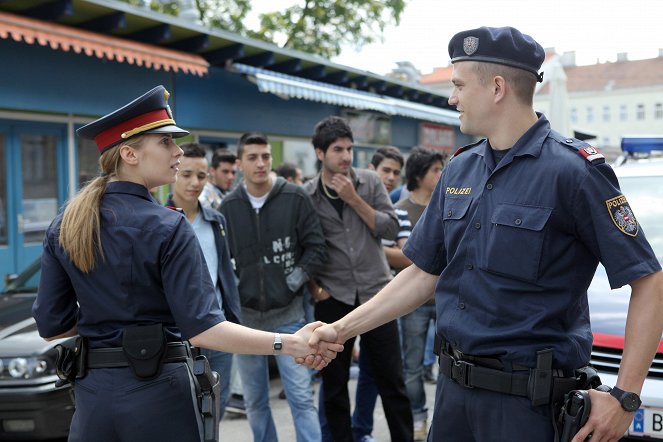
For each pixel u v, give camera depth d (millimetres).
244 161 3971
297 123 12289
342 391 3975
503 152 2281
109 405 2254
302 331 2682
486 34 2232
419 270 2578
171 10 12188
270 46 10062
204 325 2305
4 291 5523
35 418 4012
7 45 7375
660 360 3100
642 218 4207
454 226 2320
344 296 4027
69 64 8047
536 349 2125
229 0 20906
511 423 2139
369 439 4391
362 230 4074
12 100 7445
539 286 2131
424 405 4656
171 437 2273
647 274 2064
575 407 2053
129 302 2289
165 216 2338
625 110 63781
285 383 3932
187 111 9805
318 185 4133
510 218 2164
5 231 7977
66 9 7305
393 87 14523
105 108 8523
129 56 7820
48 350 4090
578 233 2135
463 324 2240
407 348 4605
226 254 3811
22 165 8078
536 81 2268
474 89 2262
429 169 4980
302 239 3988
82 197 2330
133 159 2385
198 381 2379
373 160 6004
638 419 3029
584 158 2125
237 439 4809
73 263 2305
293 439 4777
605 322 3375
